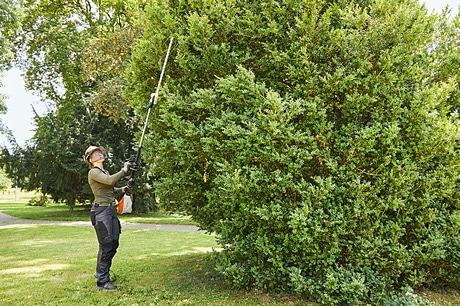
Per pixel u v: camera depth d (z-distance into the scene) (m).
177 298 4.68
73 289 5.14
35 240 10.98
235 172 4.04
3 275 6.12
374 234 4.31
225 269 4.55
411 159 4.37
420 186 4.34
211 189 4.95
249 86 4.18
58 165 21.23
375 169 4.34
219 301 4.53
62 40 20.02
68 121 21.16
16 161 23.45
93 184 5.20
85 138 20.95
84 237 11.51
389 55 4.29
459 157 4.38
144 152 6.05
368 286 4.25
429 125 4.28
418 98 4.21
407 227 4.54
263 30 4.55
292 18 4.67
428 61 4.77
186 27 4.98
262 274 4.50
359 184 4.07
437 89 4.28
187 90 4.96
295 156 4.12
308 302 4.45
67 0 21.38
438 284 4.91
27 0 21.06
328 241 4.11
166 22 5.04
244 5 4.91
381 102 4.36
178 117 4.63
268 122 4.08
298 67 4.42
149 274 6.06
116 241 5.33
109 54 15.20
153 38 5.18
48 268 6.63
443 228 4.46
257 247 4.32
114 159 20.50
